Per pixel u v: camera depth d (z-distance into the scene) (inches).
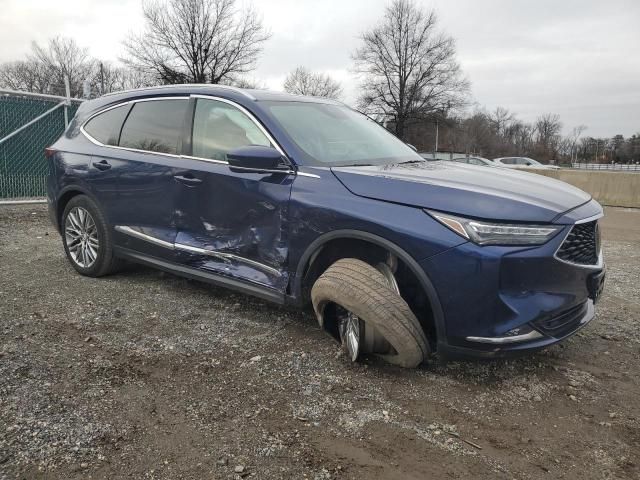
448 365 135.1
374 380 126.1
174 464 94.3
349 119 178.7
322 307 131.7
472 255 113.1
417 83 1937.7
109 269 196.5
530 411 116.2
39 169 424.2
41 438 99.1
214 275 158.7
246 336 149.0
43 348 136.5
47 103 423.2
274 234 142.7
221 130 159.9
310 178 137.6
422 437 104.8
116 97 197.0
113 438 100.7
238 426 106.2
